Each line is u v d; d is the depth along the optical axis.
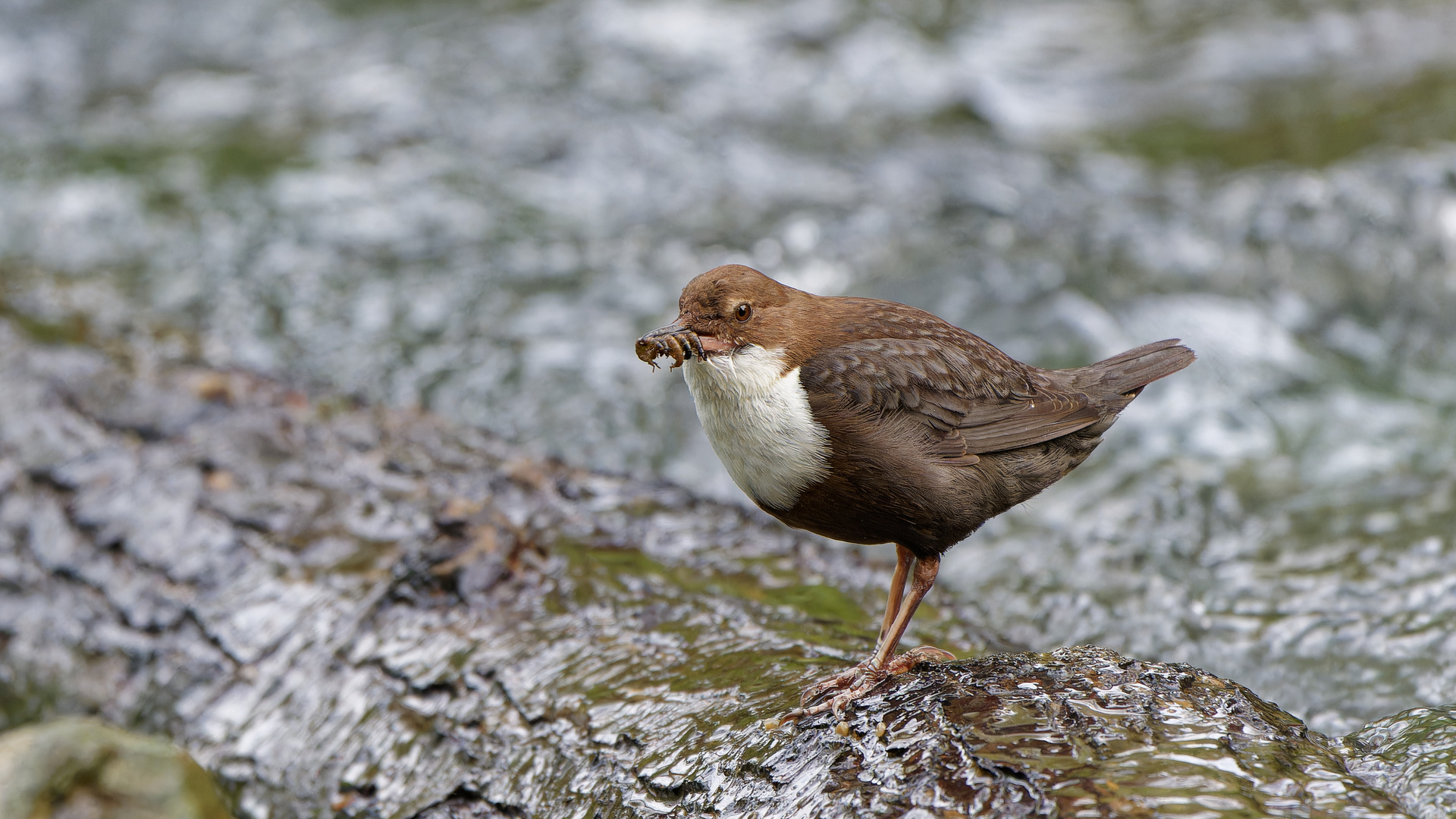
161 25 21.91
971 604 9.10
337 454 9.95
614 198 16.16
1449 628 8.35
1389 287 13.57
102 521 9.06
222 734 7.54
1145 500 10.48
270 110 18.41
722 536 8.96
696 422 11.52
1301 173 15.66
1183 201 15.59
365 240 14.80
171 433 10.09
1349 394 11.99
